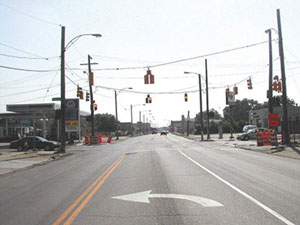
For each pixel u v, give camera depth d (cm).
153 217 608
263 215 607
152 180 1037
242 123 8075
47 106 4359
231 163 1495
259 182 967
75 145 3850
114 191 873
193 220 582
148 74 2380
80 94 3008
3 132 6391
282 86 2409
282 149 2170
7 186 1049
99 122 9775
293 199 738
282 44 2389
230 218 590
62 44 2486
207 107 4322
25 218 630
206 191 840
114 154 2275
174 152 2262
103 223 579
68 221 598
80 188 943
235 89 3288
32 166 1692
